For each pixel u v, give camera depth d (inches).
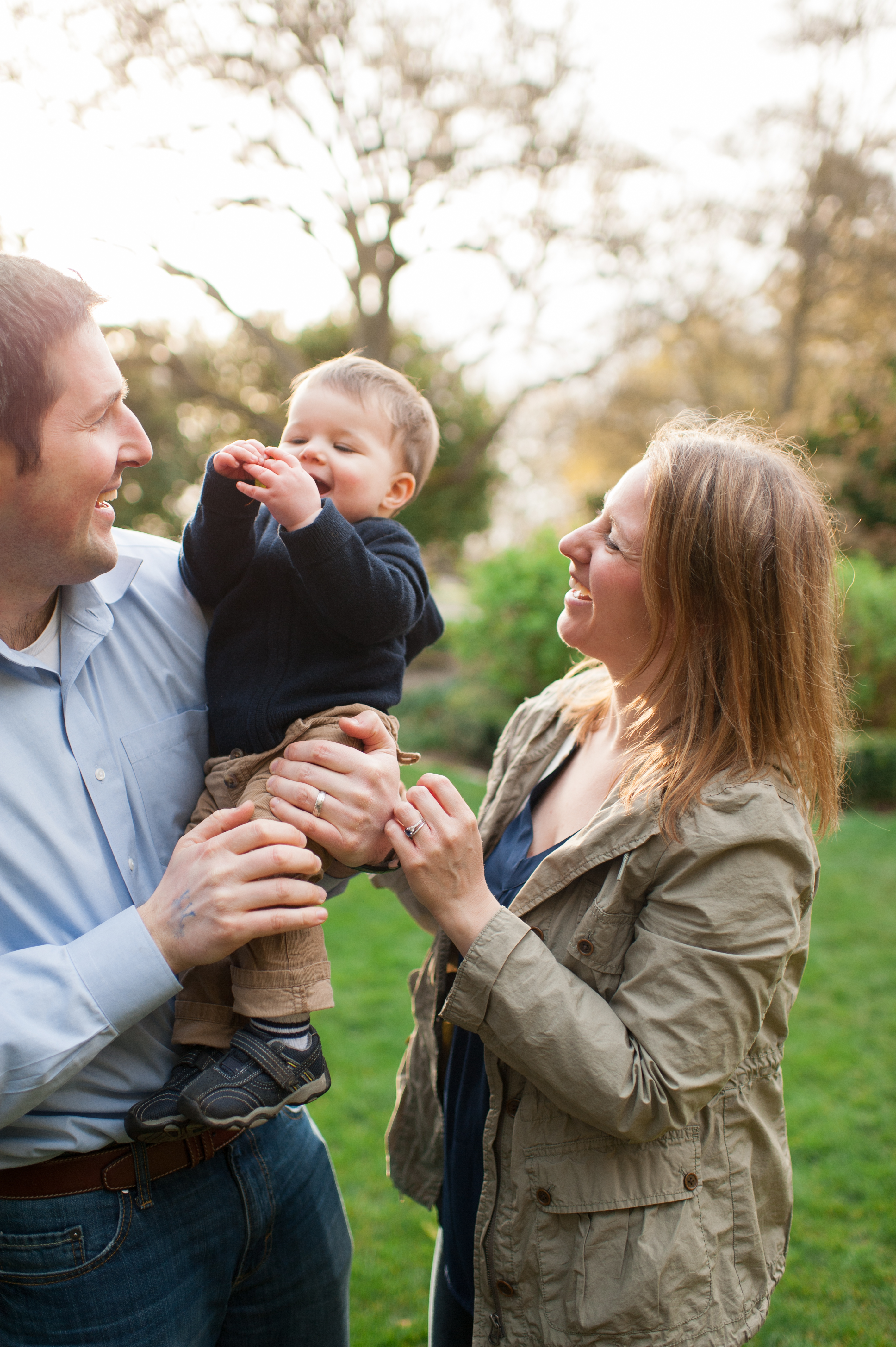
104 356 44.8
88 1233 47.2
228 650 57.9
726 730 51.3
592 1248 49.4
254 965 51.1
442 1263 66.2
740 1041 48.5
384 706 59.3
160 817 54.1
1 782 46.2
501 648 354.3
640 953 49.4
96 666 52.1
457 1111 61.8
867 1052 150.9
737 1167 52.2
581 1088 47.2
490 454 624.4
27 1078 43.0
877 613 355.9
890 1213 113.0
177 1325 49.9
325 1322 60.4
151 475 469.7
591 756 64.4
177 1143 49.8
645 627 58.4
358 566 54.6
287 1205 57.0
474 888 51.6
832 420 564.7
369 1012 158.9
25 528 43.7
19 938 46.7
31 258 44.1
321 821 51.3
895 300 639.1
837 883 233.0
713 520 51.9
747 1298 51.6
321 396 67.2
